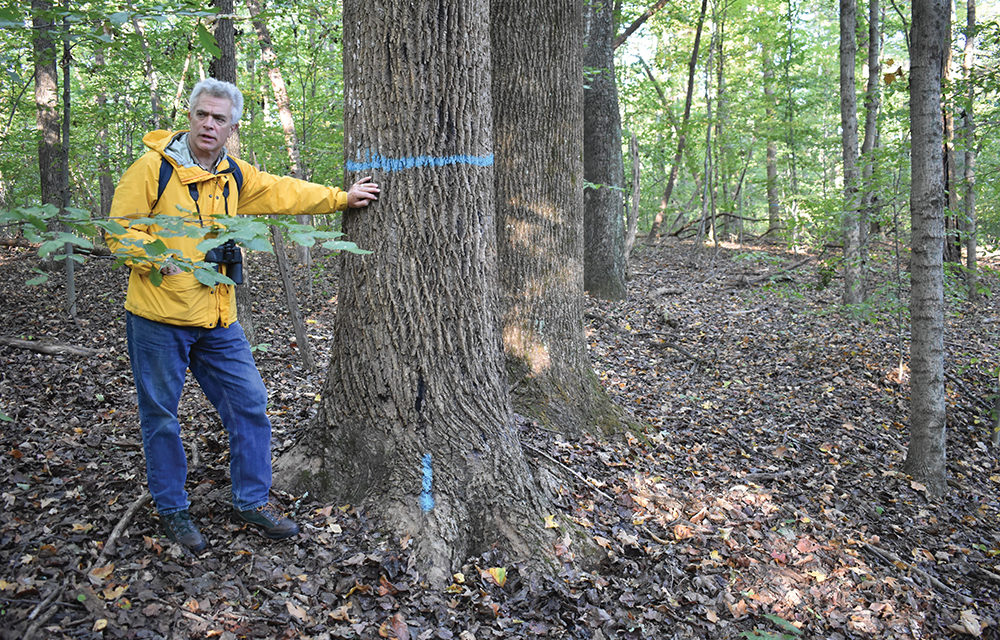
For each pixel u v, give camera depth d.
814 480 5.15
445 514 3.07
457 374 3.21
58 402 4.49
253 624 2.48
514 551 3.11
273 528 2.92
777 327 9.48
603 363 7.34
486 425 3.27
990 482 5.68
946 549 4.53
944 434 5.39
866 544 4.26
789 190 21.38
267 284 9.62
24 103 9.15
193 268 2.21
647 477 4.43
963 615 3.69
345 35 3.13
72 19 2.94
